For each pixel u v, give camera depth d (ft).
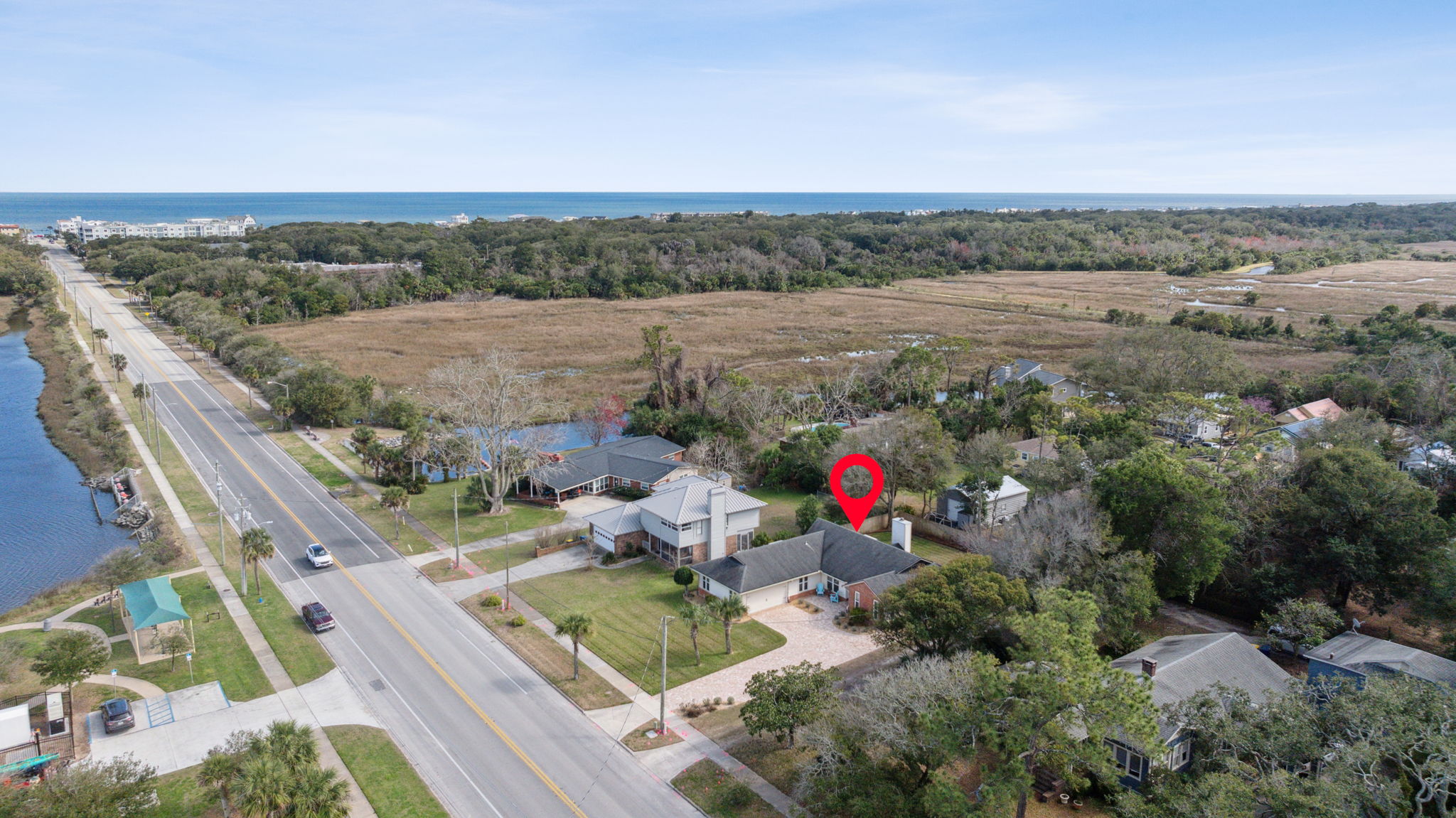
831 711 145.38
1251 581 208.13
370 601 217.36
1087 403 357.61
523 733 161.17
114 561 230.48
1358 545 198.39
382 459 309.63
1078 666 119.34
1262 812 119.44
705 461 303.07
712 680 181.57
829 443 312.09
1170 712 140.05
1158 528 203.92
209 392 444.55
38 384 459.32
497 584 229.25
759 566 219.20
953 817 115.44
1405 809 111.55
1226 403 301.43
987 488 261.85
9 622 203.72
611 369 499.51
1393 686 124.98
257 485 305.94
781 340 576.20
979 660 130.21
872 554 224.53
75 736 155.74
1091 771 142.41
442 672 183.52
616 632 202.90
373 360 507.30
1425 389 345.72
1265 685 156.35
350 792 141.08
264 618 205.77
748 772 148.97
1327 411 356.38
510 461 287.48
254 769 123.85
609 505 293.64
